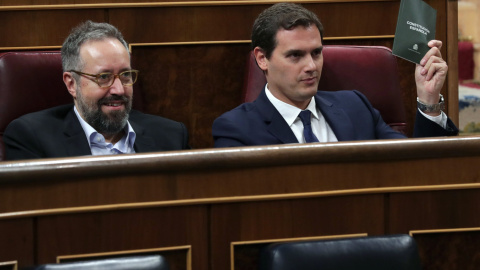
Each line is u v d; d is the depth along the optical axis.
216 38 6.16
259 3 6.16
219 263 3.66
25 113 5.20
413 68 6.41
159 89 6.14
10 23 5.89
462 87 8.84
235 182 3.65
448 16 6.50
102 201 3.50
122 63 4.97
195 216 3.63
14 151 4.82
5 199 3.38
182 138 5.33
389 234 3.74
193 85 6.18
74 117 5.03
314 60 5.05
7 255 3.39
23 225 3.42
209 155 3.58
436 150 3.80
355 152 3.72
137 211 3.55
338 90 5.66
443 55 6.55
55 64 5.31
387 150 3.75
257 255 3.71
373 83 5.69
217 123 5.12
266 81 5.64
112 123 4.96
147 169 3.52
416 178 3.83
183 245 3.62
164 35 6.10
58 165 3.41
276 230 3.71
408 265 3.55
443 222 3.88
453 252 3.90
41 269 3.20
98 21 6.01
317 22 5.09
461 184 3.87
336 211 3.77
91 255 3.49
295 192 3.71
